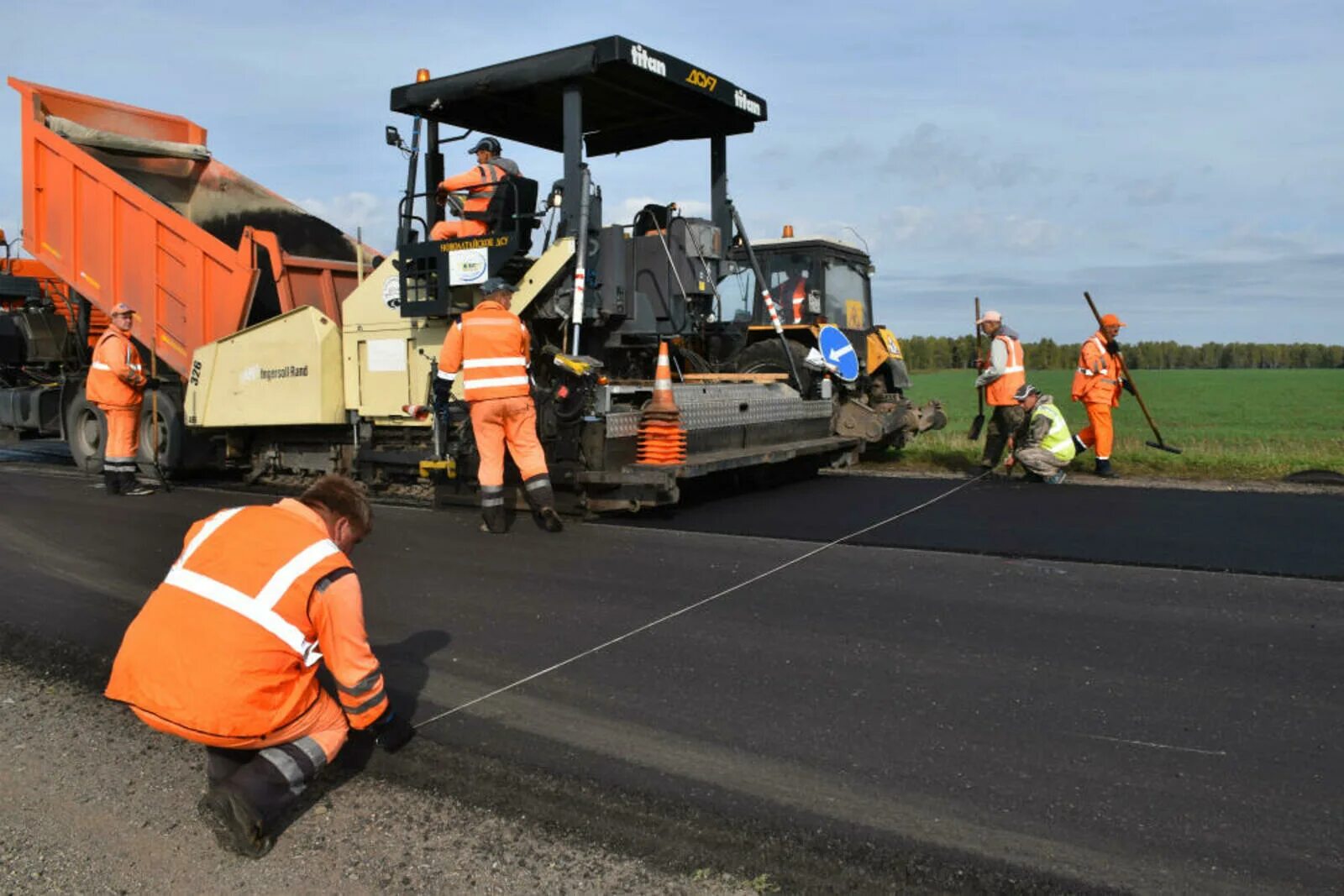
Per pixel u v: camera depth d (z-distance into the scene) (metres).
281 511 2.95
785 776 3.12
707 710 3.63
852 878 2.58
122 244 9.88
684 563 5.78
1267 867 2.55
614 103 8.14
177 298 9.55
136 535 6.93
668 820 2.88
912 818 2.84
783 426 9.07
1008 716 3.53
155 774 3.33
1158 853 2.63
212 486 9.52
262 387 8.74
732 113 8.44
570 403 6.96
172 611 2.78
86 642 4.61
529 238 7.16
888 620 4.65
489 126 8.43
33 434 12.70
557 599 5.08
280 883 2.66
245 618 2.73
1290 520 6.97
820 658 4.16
